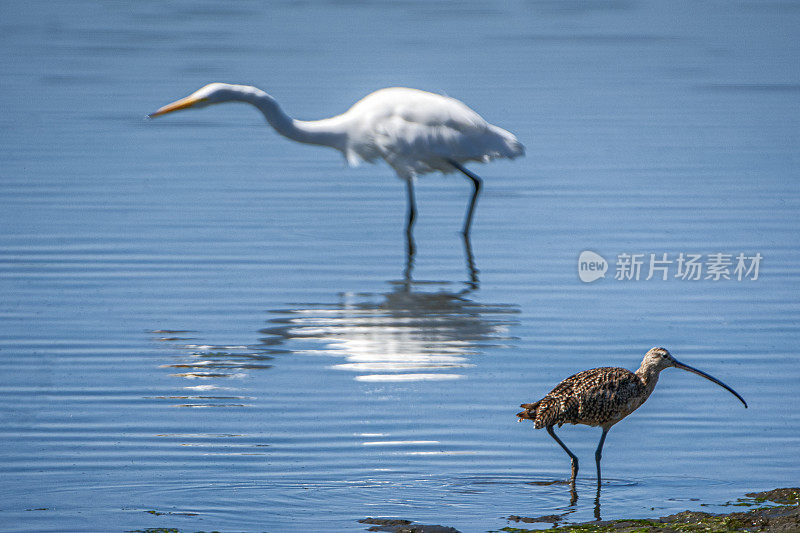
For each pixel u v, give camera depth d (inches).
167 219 756.6
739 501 342.6
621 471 373.7
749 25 1808.6
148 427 412.5
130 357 498.6
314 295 606.9
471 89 1240.8
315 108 1102.4
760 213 765.3
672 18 1891.0
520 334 536.1
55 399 442.0
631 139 1017.5
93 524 325.4
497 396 449.7
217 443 396.8
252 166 932.0
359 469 373.7
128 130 1042.7
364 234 743.7
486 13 1920.5
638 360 493.0
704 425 416.8
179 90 1211.2
